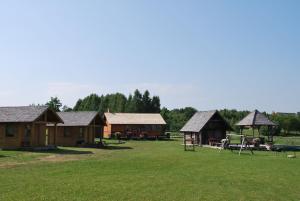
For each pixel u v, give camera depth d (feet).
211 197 55.31
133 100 463.01
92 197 53.57
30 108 149.79
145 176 73.46
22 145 144.77
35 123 147.95
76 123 184.75
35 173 75.66
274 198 55.72
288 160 110.52
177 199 53.52
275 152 150.61
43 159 106.11
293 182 69.51
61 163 94.84
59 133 188.44
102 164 92.94
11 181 65.31
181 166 91.20
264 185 66.03
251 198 55.42
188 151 147.43
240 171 83.46
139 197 54.24
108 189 59.47
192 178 72.13
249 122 189.37
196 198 54.34
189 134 225.56
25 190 57.47
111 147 175.01
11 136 146.10
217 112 202.28
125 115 299.17
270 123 186.09
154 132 291.58
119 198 53.31
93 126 189.67
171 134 347.56
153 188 61.05
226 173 79.87
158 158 112.27
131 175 74.64
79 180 67.46
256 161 106.01
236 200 53.88
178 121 401.70
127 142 228.22
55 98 309.63
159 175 75.20
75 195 54.65
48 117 155.22
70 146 179.52
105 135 296.92
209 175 76.48
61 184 63.00
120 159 107.96
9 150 136.77
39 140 151.84
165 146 185.06
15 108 151.02
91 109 477.36
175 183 66.08
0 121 143.33
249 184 66.74
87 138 187.01
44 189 58.49
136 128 290.15
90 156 119.14
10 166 87.51
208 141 200.44
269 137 204.64
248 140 161.99
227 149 160.45
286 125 323.98
